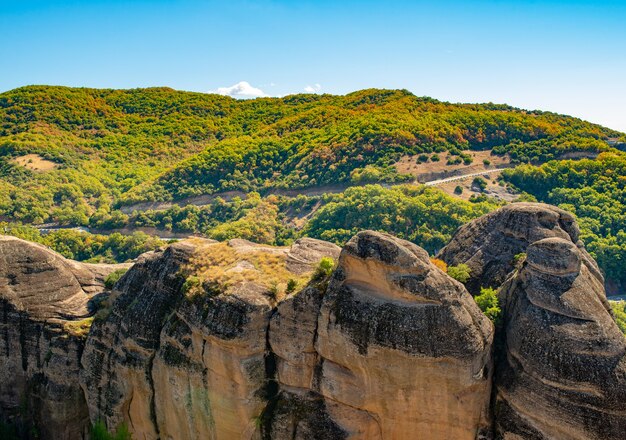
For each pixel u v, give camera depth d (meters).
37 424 39.91
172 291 35.81
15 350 40.28
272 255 35.00
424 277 28.09
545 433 26.56
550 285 28.38
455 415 28.31
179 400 33.53
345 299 29.22
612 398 25.23
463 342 27.30
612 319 28.12
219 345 31.31
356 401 29.30
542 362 26.77
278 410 30.61
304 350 30.45
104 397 37.22
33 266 40.91
